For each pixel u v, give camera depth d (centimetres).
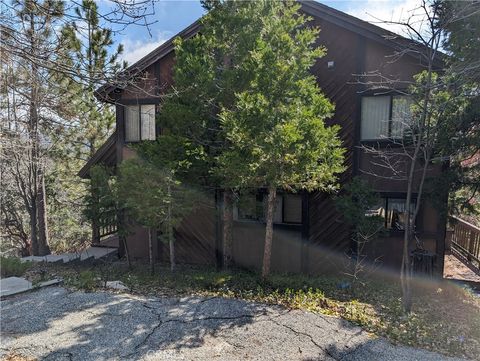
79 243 1536
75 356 401
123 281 713
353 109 832
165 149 757
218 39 733
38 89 570
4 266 748
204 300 583
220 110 767
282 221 910
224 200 832
